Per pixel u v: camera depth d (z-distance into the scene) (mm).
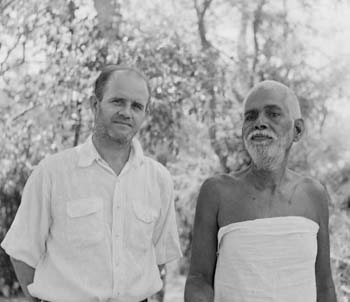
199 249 2143
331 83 4832
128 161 2107
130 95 2008
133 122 2020
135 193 2086
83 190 2037
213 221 2133
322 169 4734
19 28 4746
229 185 2143
